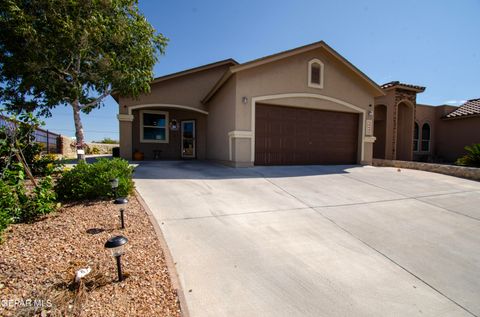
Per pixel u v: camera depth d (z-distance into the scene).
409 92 15.07
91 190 4.75
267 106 10.16
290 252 3.48
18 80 7.88
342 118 11.75
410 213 5.32
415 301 2.61
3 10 5.89
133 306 2.14
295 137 10.73
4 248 2.84
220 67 13.49
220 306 2.36
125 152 11.81
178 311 2.14
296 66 10.38
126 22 7.72
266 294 2.57
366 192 6.84
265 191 6.45
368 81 11.49
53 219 3.79
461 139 16.16
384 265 3.29
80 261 2.73
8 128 4.56
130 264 2.76
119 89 8.42
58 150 13.97
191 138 14.23
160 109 13.95
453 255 3.63
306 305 2.44
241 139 9.52
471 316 2.43
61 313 2.00
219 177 7.82
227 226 4.20
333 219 4.80
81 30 6.45
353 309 2.43
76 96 7.59
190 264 3.04
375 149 16.48
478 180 8.77
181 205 5.07
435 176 9.38
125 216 4.11
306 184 7.37
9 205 3.52
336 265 3.22
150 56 8.60
